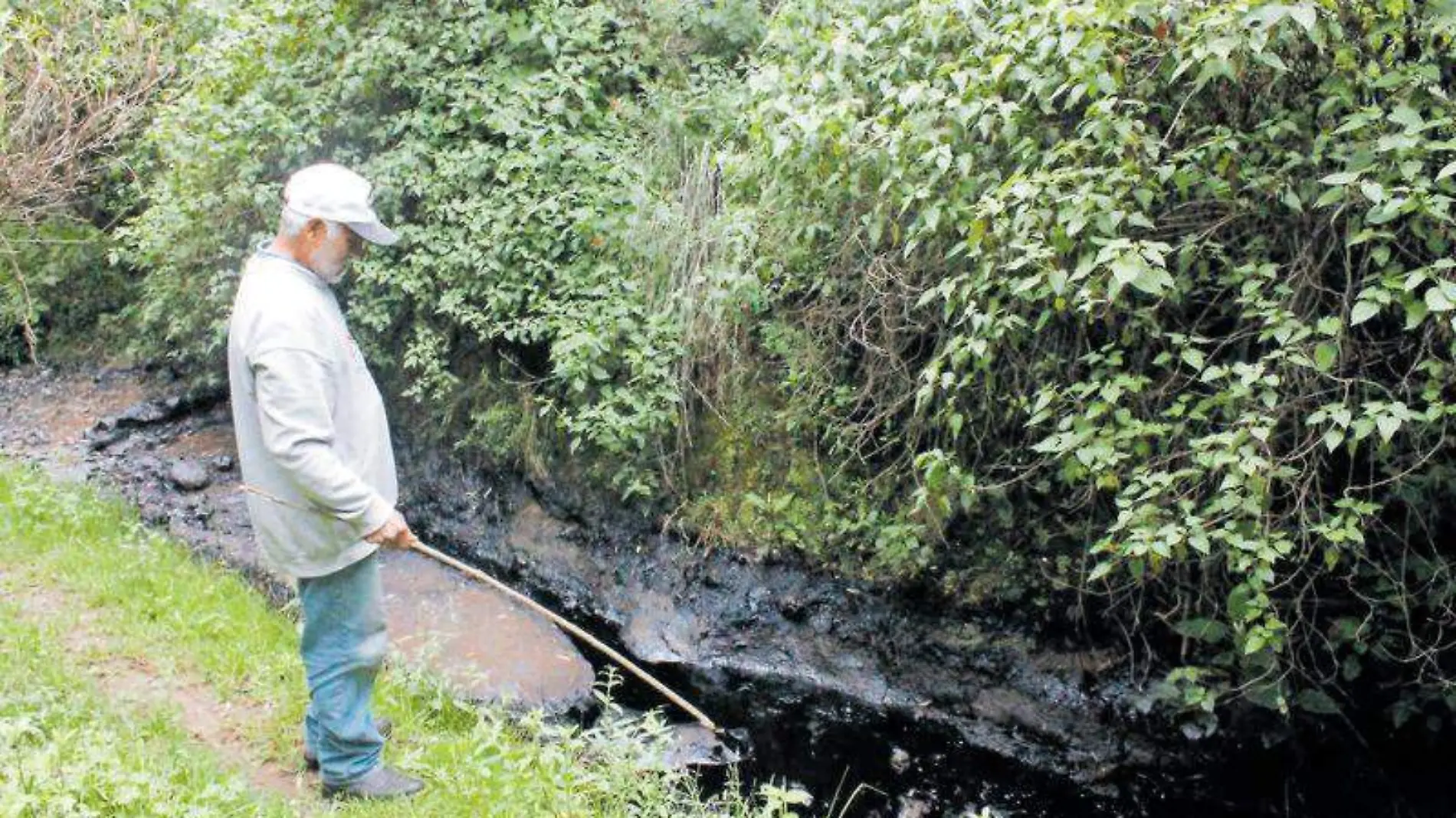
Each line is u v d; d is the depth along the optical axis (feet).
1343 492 14.05
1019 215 13.78
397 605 19.10
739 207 20.31
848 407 20.08
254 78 24.68
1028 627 18.61
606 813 12.85
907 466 19.42
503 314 22.66
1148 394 14.83
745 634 19.83
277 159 24.47
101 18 28.43
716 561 20.68
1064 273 13.30
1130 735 17.35
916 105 15.78
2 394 28.45
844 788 16.47
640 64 23.70
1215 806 16.20
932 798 16.34
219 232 24.82
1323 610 16.65
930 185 15.38
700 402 21.50
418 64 23.21
